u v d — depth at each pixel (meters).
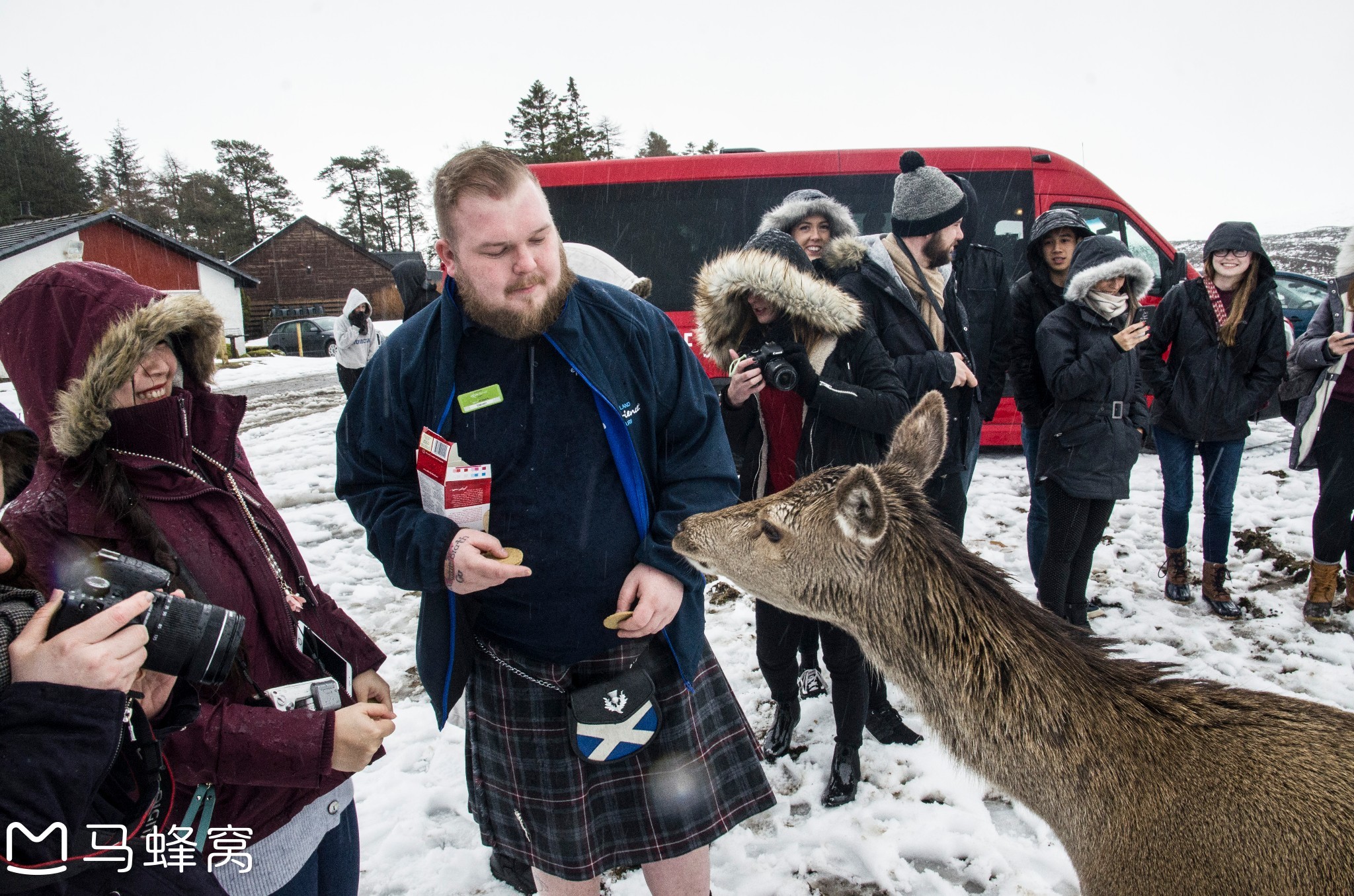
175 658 1.31
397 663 4.21
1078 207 7.47
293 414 12.53
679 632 1.97
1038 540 4.40
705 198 7.62
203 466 1.77
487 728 2.05
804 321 2.87
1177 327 4.29
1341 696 3.45
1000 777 1.98
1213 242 4.01
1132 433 3.75
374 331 8.59
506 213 1.57
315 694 1.68
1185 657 3.85
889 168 7.45
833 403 2.79
